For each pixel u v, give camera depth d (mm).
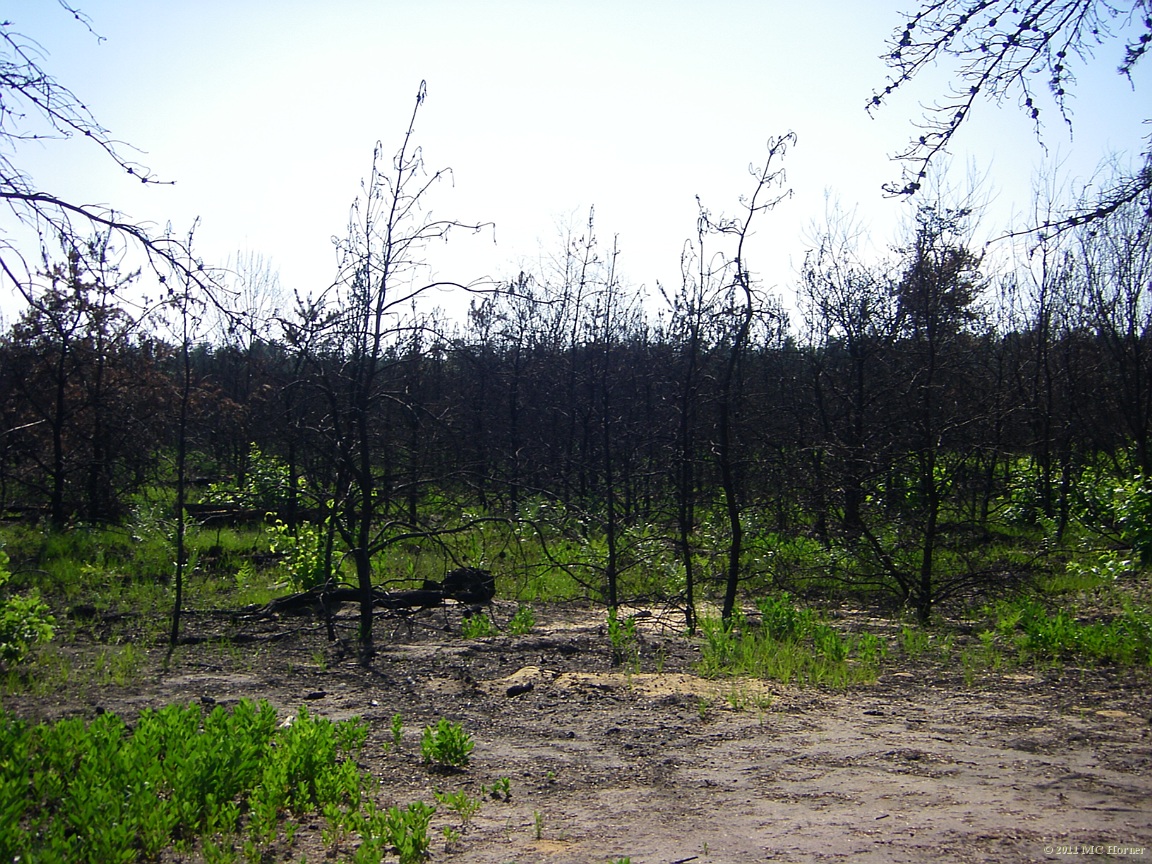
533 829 4785
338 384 10789
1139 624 10000
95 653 9508
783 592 14477
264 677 8578
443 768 5832
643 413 16500
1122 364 20906
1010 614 11852
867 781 5547
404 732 6707
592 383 15633
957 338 16375
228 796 4832
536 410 19484
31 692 7742
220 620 11656
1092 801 5148
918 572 14242
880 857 4340
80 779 4477
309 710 7363
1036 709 7379
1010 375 21172
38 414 20250
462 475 11531
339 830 4668
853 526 13539
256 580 14539
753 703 7562
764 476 14383
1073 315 21656
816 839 4594
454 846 4543
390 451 11195
